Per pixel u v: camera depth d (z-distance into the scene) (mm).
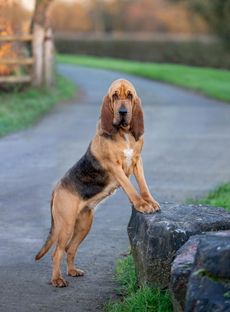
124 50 55094
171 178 11117
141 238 5809
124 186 5988
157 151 13766
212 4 39156
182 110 21312
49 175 11141
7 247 7434
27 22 23391
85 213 6340
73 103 22391
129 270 6398
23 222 8422
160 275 5613
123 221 8562
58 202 6188
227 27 40125
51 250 7340
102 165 6098
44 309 5703
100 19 64375
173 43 51875
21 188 10211
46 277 6516
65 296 6016
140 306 5434
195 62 50500
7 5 22000
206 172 11633
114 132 6000
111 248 7457
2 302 5848
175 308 4898
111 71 39094
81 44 56906
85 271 6719
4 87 21875
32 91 22094
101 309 5727
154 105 22688
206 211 5984
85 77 34219
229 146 14453
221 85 30406
